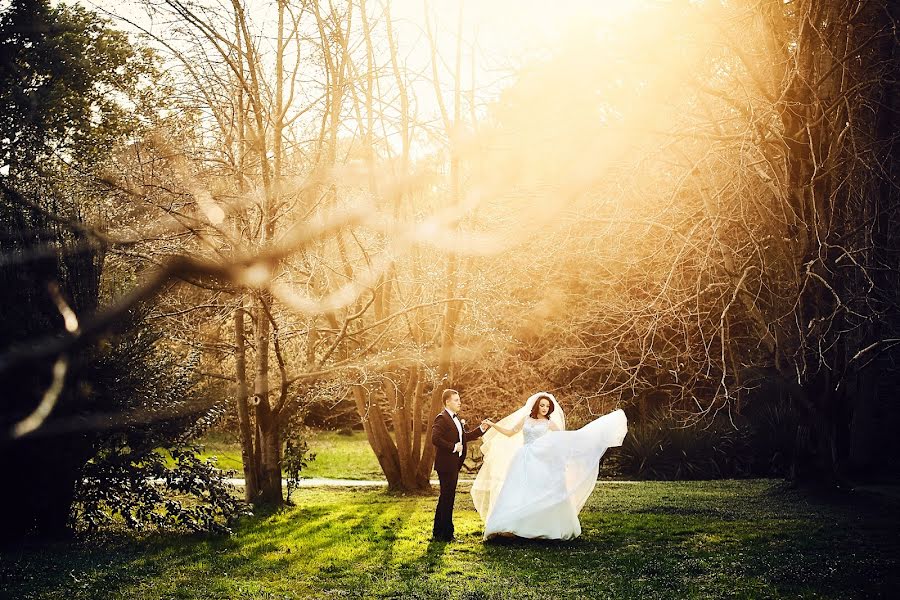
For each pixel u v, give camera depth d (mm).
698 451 19312
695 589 7527
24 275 9188
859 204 13758
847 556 8875
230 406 14664
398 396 16188
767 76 12789
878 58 13664
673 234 13078
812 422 13227
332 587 7906
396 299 16344
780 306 14203
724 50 12844
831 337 12648
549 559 9047
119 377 10391
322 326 15312
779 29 12242
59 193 10086
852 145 12586
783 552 9148
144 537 11047
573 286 21125
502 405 23188
